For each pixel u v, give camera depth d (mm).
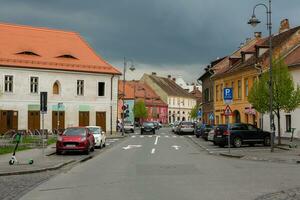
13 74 58438
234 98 58781
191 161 23484
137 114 117312
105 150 33438
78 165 21953
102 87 65938
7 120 57844
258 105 35000
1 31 63312
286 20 61531
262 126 46375
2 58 58281
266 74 35094
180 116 145625
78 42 68688
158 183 14781
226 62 70438
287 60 45562
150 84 140125
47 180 15992
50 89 61250
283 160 23719
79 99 63531
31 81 59938
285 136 44750
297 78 42531
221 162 22844
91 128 36281
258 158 24953
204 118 79312
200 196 12125
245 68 53562
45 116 60656
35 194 12703
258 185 14219
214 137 36906
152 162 22922
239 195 12266
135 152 31031
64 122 62156
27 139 39500
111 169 19672
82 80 64062
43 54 62844
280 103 34156
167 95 137000
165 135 64750
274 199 11453
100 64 66375
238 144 35625
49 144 37906
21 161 22703
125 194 12547
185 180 15516
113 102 66688
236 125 36062
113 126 66938
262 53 52531
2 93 53156
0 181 15742
